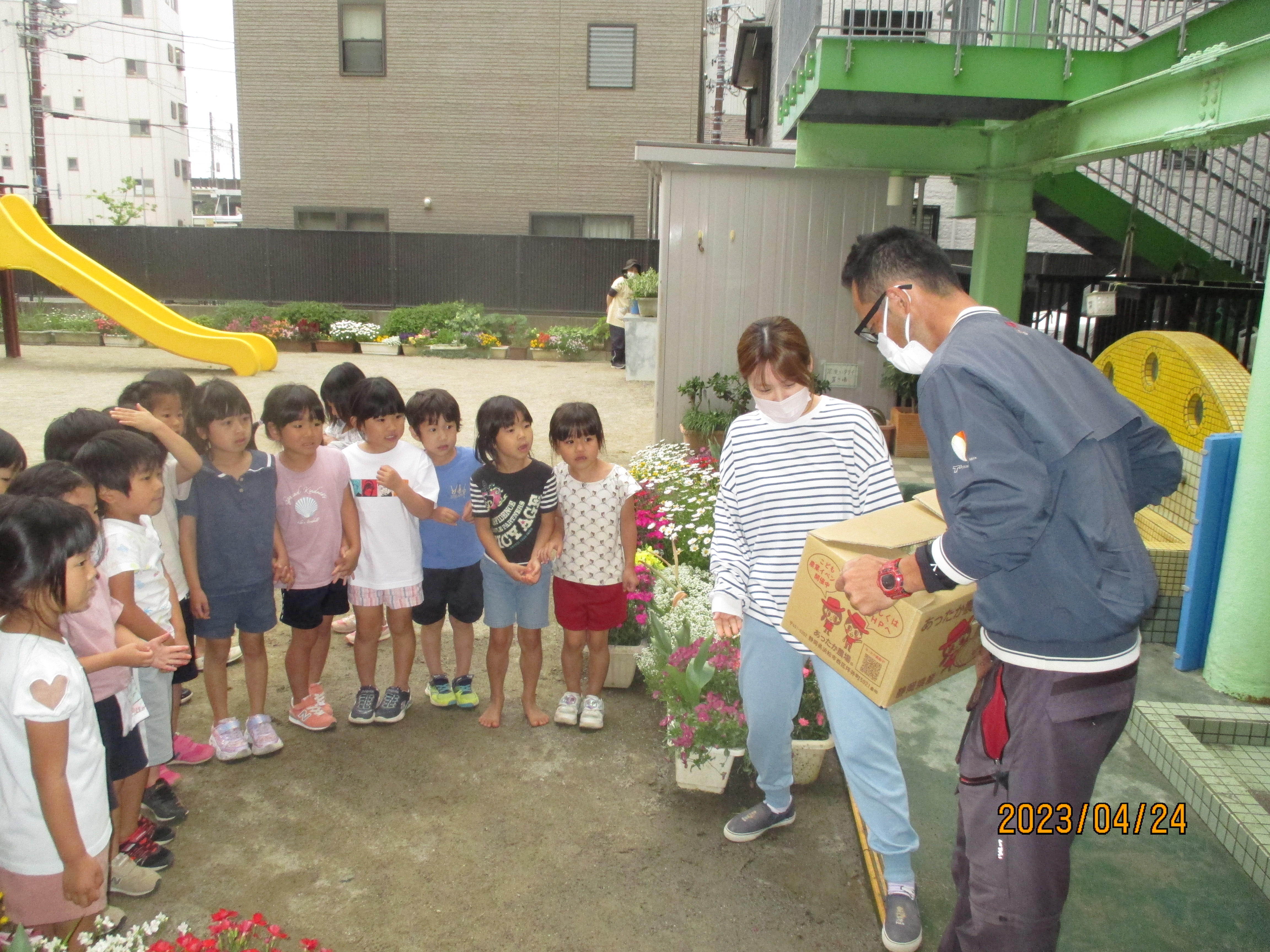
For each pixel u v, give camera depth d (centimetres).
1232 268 895
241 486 331
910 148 731
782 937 262
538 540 355
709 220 789
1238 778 320
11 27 3497
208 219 4731
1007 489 173
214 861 293
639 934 262
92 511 245
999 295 749
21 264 1120
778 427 265
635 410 1095
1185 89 473
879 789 251
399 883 283
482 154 1802
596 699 377
